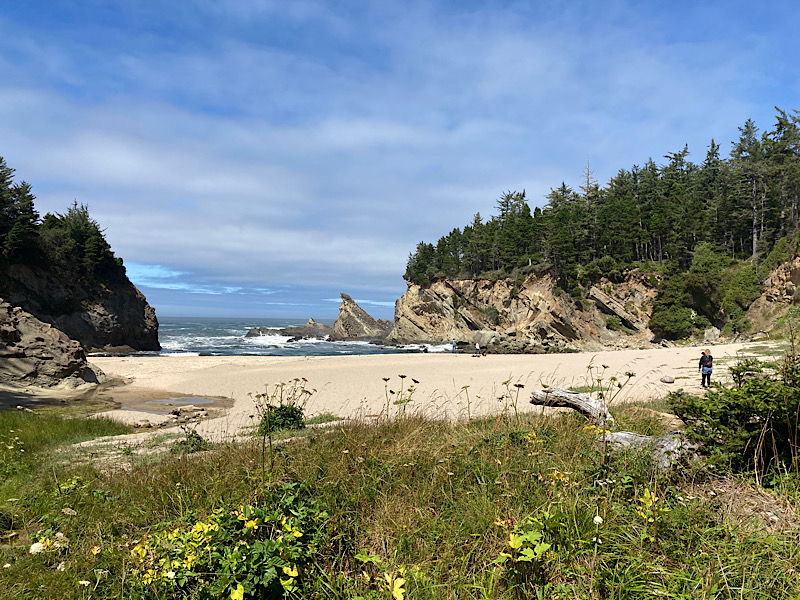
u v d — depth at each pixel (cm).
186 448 870
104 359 4128
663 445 470
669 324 6244
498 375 2661
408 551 353
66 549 396
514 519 366
